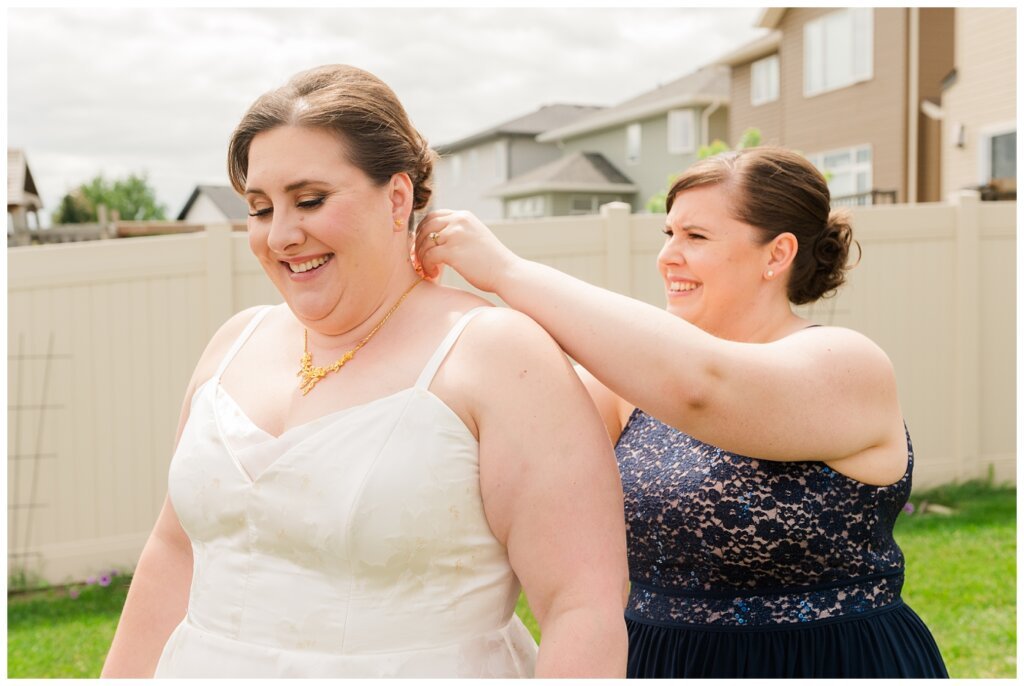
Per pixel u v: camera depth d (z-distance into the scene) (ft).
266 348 5.41
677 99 94.27
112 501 18.60
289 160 4.59
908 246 22.13
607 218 20.18
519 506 4.56
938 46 56.95
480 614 4.72
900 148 57.57
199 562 5.13
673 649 5.84
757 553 5.61
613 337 4.76
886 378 5.46
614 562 4.61
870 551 5.72
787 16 67.51
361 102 4.73
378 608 4.56
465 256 5.22
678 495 5.80
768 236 6.00
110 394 18.57
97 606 17.25
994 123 47.60
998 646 13.23
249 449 4.87
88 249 18.37
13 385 18.15
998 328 22.58
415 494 4.50
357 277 4.79
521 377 4.61
